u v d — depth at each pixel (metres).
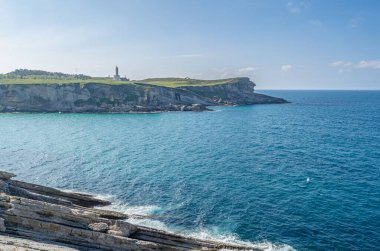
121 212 40.75
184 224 38.00
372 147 80.12
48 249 26.59
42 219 30.95
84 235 30.45
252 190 48.75
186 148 80.06
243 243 33.75
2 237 27.94
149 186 51.09
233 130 110.69
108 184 52.16
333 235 35.19
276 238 34.78
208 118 148.00
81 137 95.00
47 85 172.00
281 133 104.44
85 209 39.19
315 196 46.00
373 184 50.84
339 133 104.19
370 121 138.25
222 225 37.72
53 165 63.25
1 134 98.00
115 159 68.50
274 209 41.84
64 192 43.75
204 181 53.28
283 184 51.25
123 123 128.62
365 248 32.69
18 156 70.31
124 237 30.14
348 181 52.47
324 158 68.50
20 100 166.88
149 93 188.00
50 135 97.50
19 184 42.53
